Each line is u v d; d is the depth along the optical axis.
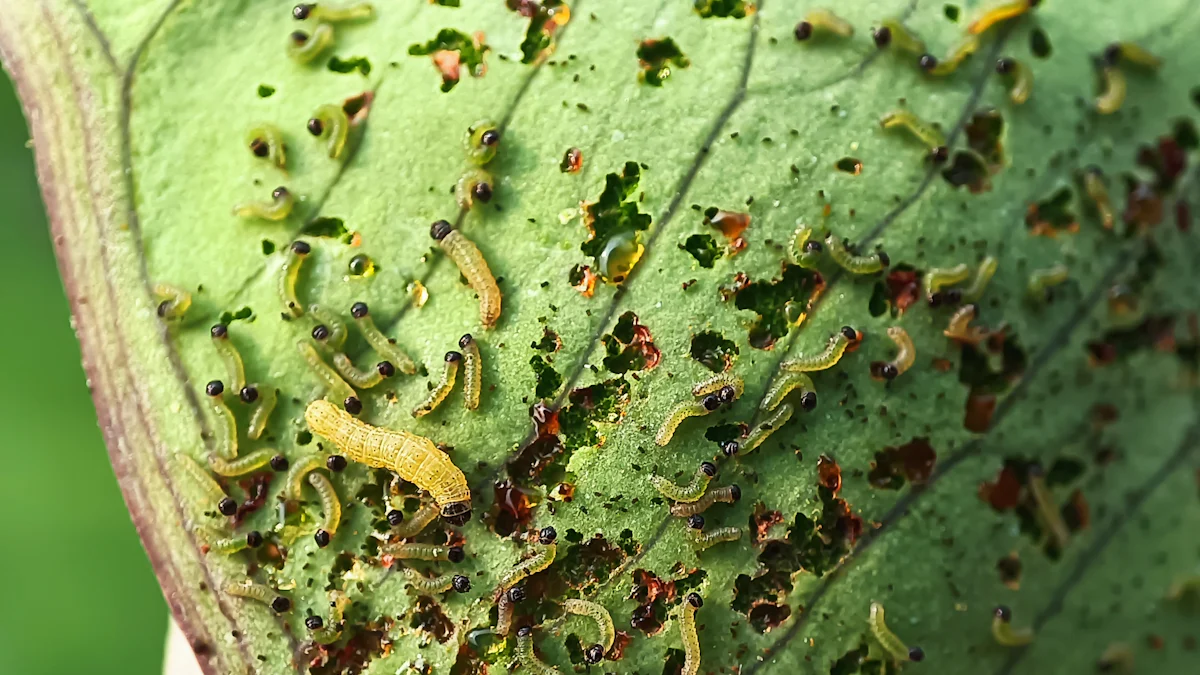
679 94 0.09
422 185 0.09
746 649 0.09
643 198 0.09
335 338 0.09
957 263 0.09
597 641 0.09
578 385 0.09
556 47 0.09
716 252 0.09
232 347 0.09
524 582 0.09
